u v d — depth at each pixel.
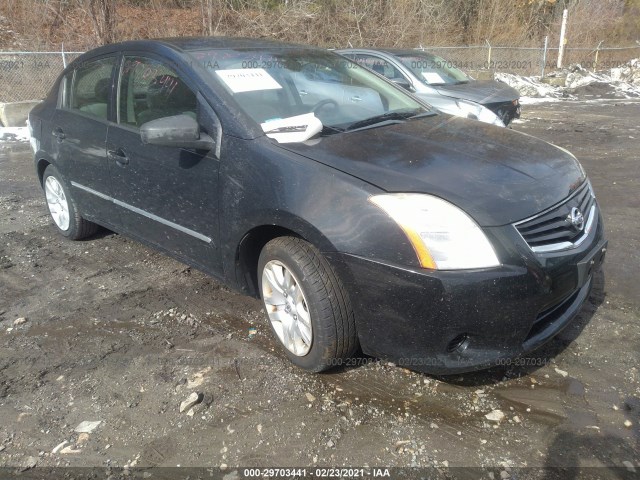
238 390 2.85
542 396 2.76
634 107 13.47
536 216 2.55
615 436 2.48
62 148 4.45
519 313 2.46
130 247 4.76
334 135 3.12
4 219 5.52
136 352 3.21
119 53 3.98
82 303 3.80
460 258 2.39
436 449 2.44
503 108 8.02
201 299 3.81
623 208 5.54
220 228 3.14
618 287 3.85
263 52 3.78
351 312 2.69
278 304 3.02
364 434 2.53
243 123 3.04
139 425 2.63
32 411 2.75
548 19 23.28
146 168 3.57
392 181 2.59
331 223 2.57
